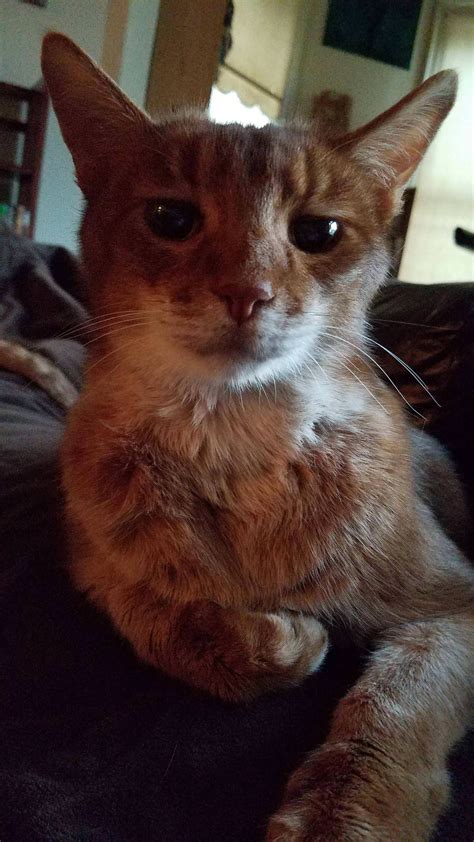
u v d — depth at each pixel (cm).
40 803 14
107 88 21
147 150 20
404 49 81
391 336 33
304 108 80
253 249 17
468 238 50
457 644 18
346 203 20
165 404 19
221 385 18
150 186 19
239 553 19
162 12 64
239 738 16
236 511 19
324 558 18
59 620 20
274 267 17
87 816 13
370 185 21
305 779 14
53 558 23
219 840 13
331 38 79
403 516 20
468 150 76
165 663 17
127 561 18
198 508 19
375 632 19
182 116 22
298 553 18
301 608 19
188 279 18
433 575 21
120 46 64
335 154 20
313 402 19
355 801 14
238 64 74
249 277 17
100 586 20
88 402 21
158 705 16
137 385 19
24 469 27
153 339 19
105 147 21
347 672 19
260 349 18
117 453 19
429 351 32
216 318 17
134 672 18
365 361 23
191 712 16
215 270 17
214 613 17
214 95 73
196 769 15
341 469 19
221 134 19
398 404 24
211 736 16
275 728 16
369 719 16
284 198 19
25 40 91
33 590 21
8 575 21
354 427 20
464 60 80
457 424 31
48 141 89
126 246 19
